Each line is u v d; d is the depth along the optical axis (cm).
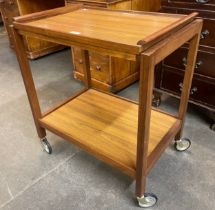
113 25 97
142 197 106
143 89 76
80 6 128
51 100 187
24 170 129
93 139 118
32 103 126
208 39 127
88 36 84
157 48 74
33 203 112
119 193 114
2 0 251
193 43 103
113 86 183
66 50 282
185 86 116
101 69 181
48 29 94
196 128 150
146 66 72
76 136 120
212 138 142
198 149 135
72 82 212
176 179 119
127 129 123
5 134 155
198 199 110
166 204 108
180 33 86
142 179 99
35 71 235
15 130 158
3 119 169
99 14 115
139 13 111
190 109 165
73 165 130
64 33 89
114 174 124
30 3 240
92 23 101
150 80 75
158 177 120
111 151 110
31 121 165
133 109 138
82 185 119
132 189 116
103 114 135
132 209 107
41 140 138
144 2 179
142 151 90
